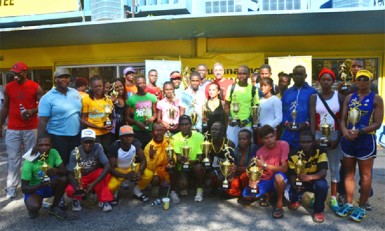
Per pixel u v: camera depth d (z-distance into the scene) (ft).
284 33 28.48
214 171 15.31
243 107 16.94
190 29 26.20
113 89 17.90
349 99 13.23
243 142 14.88
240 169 14.87
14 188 16.06
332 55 29.17
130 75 20.11
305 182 13.56
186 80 22.40
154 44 31.32
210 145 14.92
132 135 14.83
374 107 12.66
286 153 14.12
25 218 13.65
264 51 29.78
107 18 28.40
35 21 31.76
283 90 18.02
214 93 17.53
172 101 17.93
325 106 14.05
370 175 12.98
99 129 15.79
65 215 13.53
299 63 26.09
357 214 13.05
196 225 12.88
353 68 15.98
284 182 13.41
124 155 14.94
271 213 13.94
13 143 15.92
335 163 14.26
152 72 20.70
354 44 28.86
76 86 19.29
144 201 15.31
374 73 28.99
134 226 12.87
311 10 21.53
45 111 14.28
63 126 14.62
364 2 26.78
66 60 33.47
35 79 34.58
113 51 32.30
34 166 13.32
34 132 16.25
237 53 29.73
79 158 14.11
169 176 15.39
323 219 13.05
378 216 13.50
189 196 16.05
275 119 15.55
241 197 15.28
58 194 13.47
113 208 14.67
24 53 34.47
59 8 29.68
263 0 29.96
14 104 15.79
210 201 15.37
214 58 30.07
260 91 17.31
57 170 13.52
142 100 17.65
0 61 35.22
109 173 14.76
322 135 13.82
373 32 28.12
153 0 30.99
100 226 12.89
